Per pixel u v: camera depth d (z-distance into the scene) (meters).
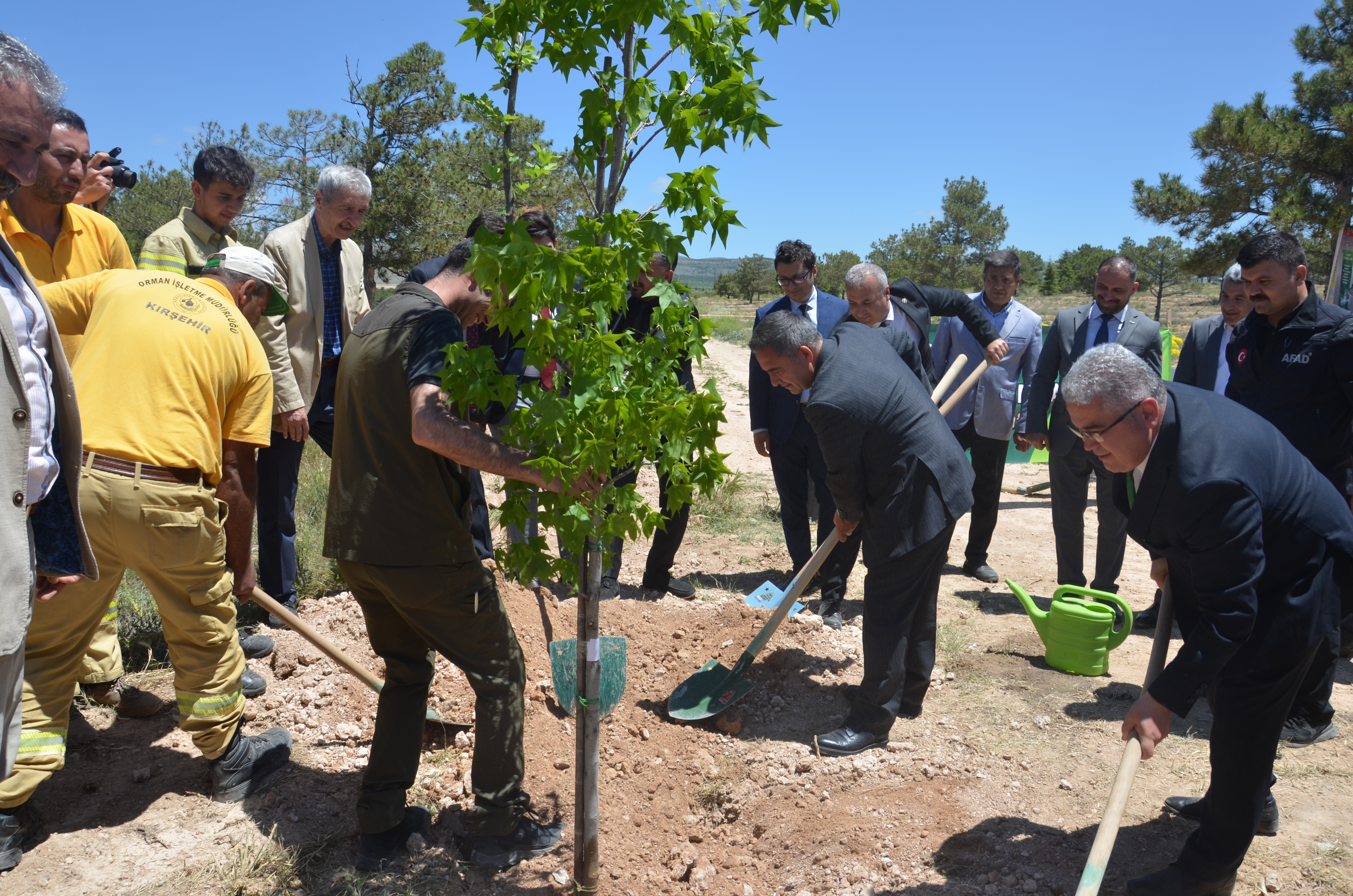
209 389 2.92
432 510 2.64
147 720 3.68
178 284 2.98
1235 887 2.76
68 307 3.02
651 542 6.57
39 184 3.28
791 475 5.10
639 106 2.32
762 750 3.71
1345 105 14.66
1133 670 4.45
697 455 2.89
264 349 4.01
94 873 2.75
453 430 2.36
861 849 2.99
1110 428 2.33
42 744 2.81
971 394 5.62
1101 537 5.16
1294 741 3.65
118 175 4.09
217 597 3.00
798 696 4.16
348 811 3.15
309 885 2.77
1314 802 3.21
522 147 2.86
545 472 2.28
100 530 2.77
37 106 1.93
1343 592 2.52
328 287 4.60
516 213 2.70
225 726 3.08
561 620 4.74
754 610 4.79
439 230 20.62
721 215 2.34
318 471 7.64
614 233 2.24
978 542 5.90
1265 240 3.67
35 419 2.28
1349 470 3.85
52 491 2.44
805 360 3.54
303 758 3.43
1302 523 2.41
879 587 3.60
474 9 2.47
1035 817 3.16
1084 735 3.76
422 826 3.02
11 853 2.74
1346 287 6.62
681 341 2.50
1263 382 3.86
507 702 2.86
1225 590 2.30
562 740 3.75
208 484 3.02
